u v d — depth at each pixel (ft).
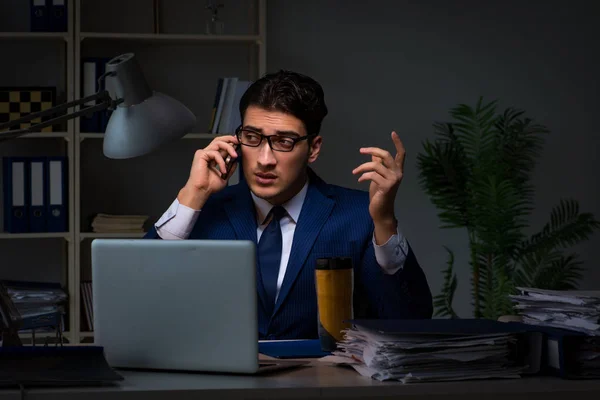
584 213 14.40
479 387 4.52
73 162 12.32
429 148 13.23
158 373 4.88
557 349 4.77
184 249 4.82
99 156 13.52
